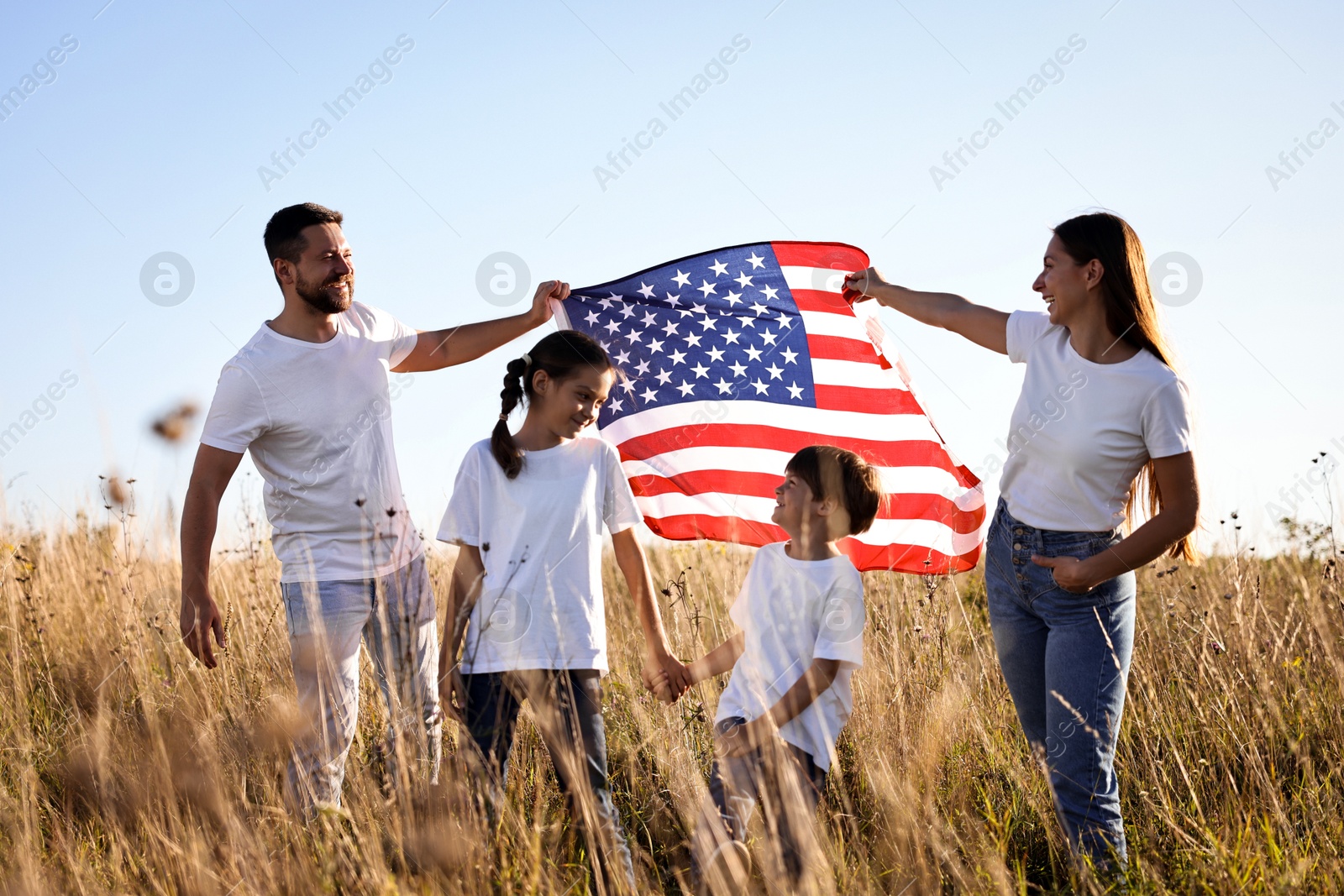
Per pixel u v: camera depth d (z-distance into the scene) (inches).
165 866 105.6
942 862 111.4
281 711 124.8
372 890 99.8
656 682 127.6
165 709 137.5
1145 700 151.4
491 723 115.7
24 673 165.9
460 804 107.8
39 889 102.7
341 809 109.5
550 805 124.4
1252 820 118.6
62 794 126.8
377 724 143.3
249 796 128.1
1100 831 110.8
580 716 115.6
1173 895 103.7
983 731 138.3
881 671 151.5
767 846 107.0
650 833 131.8
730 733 113.1
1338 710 138.1
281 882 103.9
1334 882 104.1
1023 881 107.1
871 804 131.9
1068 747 112.0
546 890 102.6
